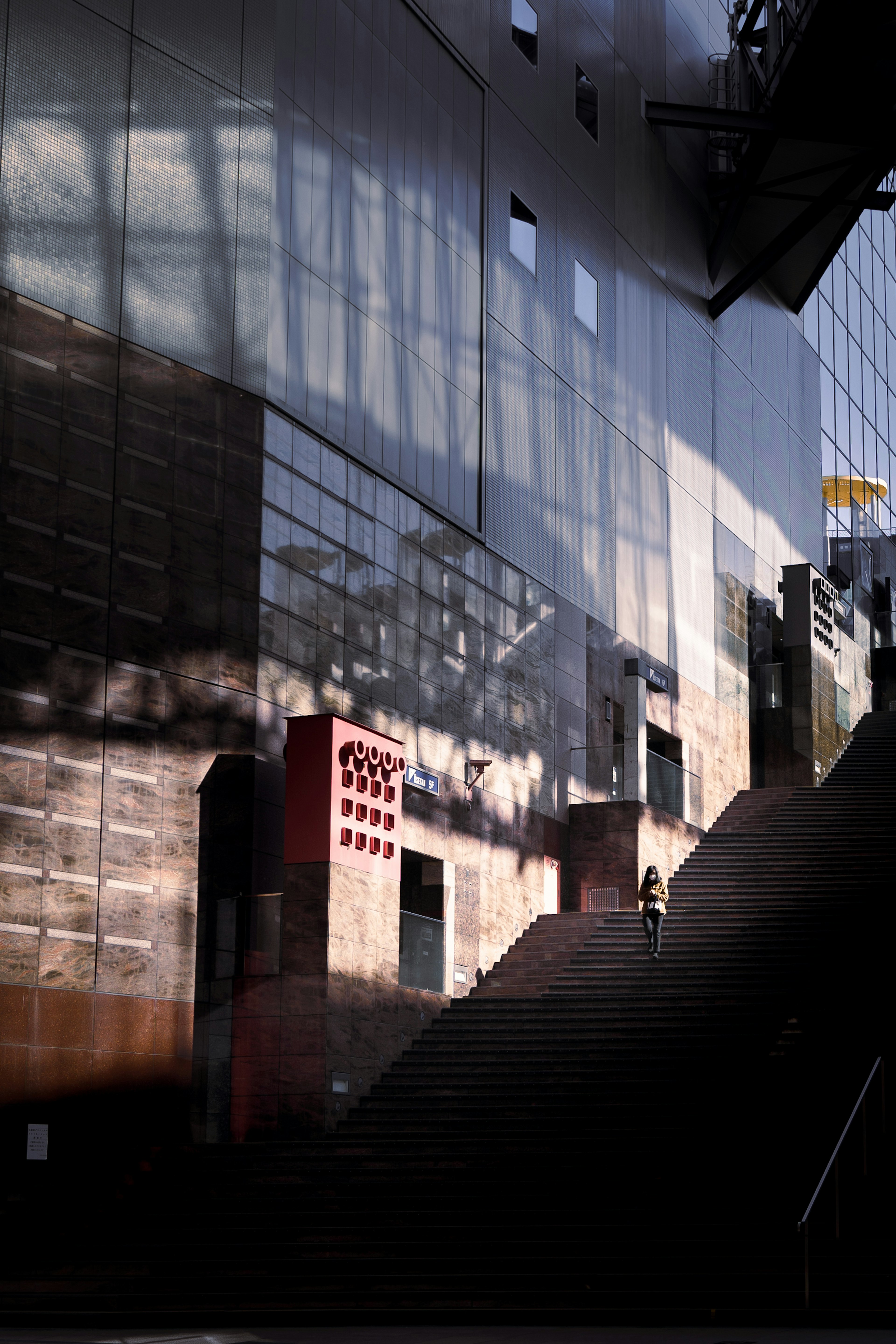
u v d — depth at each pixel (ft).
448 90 94.73
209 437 70.18
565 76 111.04
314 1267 46.29
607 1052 66.69
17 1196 54.75
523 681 95.55
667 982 74.54
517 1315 41.83
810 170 126.52
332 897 66.03
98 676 63.00
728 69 131.23
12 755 59.00
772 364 151.53
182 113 71.77
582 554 106.11
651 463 119.44
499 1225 48.19
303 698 73.67
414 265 88.63
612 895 95.86
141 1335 40.06
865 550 174.40
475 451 93.45
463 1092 65.10
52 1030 58.49
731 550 134.41
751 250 143.23
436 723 84.94
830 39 105.91
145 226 68.90
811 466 159.94
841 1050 61.31
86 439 64.34
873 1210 47.09
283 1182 55.26
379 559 81.76
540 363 102.83
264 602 71.67
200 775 66.59
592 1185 51.57
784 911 82.84
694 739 120.67
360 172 84.12
